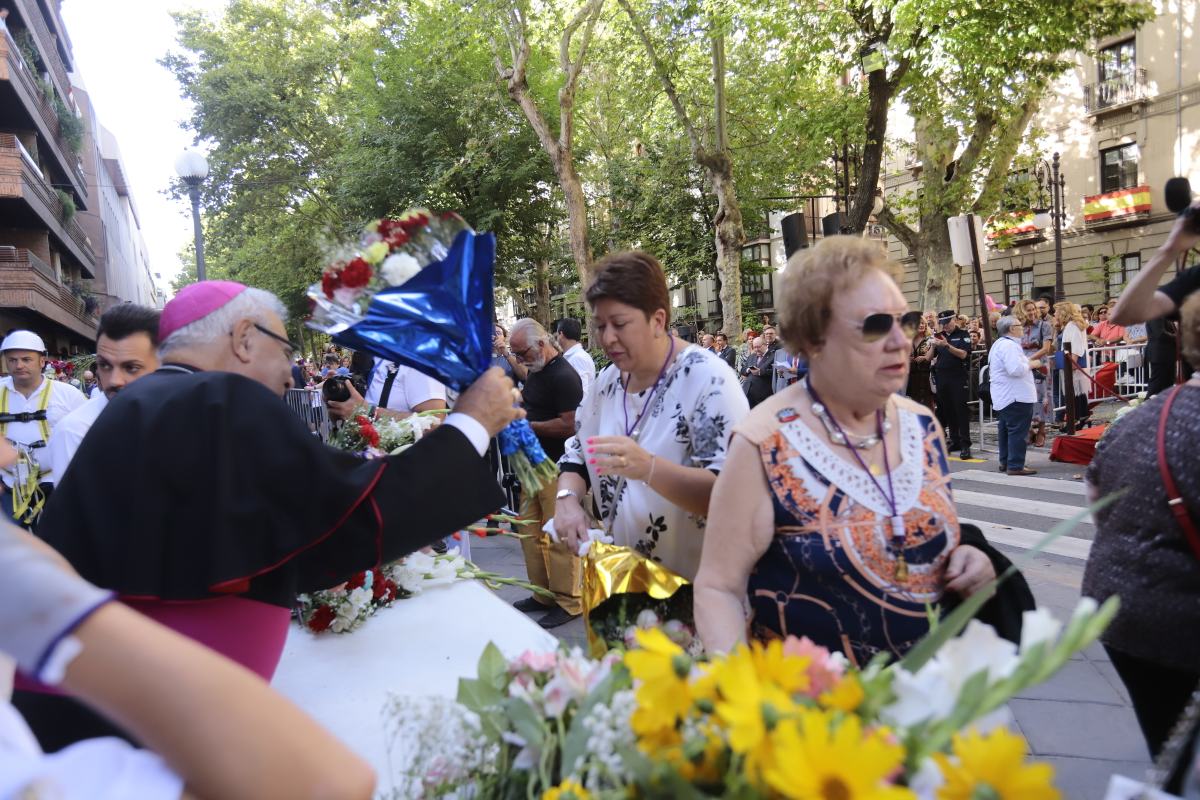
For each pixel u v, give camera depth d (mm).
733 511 1658
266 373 1770
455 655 2025
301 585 1522
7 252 22484
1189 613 1769
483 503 1603
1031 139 20594
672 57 16234
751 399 12117
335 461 1529
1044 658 844
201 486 1409
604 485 2512
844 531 1595
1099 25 13750
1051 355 11094
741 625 1591
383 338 1611
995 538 6113
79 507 1431
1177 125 22516
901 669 970
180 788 703
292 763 706
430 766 1183
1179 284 2791
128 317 3059
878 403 1635
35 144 26391
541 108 22281
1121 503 1898
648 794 888
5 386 4977
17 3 22938
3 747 713
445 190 23047
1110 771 2840
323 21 28172
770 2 13633
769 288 32688
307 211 30969
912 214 21062
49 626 673
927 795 826
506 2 15758
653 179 25672
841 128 14977
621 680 1088
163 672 687
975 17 12211
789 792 745
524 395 5289
